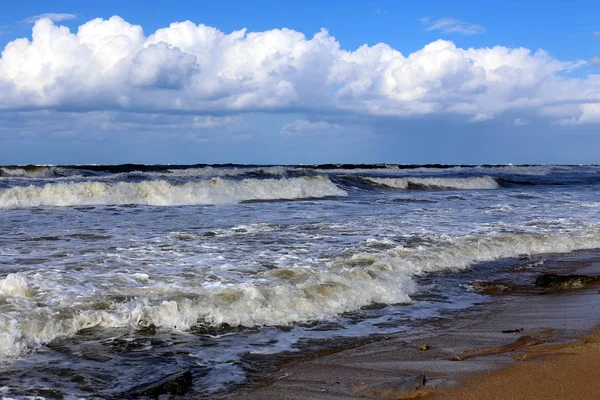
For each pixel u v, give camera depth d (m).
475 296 8.59
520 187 38.47
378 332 6.60
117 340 5.96
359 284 8.36
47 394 4.59
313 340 6.23
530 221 16.53
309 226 14.58
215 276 8.54
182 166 52.09
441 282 9.40
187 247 11.14
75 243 11.45
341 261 9.92
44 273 8.43
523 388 4.46
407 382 4.70
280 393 4.64
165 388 4.68
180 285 7.88
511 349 5.72
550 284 9.29
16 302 6.69
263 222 15.43
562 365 4.98
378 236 13.03
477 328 6.76
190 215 17.19
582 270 10.64
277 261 9.85
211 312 6.83
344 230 13.95
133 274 8.51
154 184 22.11
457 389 4.51
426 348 5.88
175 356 5.58
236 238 12.44
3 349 5.46
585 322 6.81
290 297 7.46
